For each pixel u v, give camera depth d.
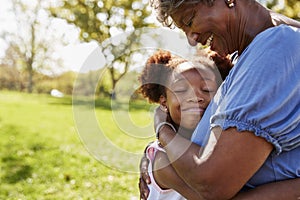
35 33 29.03
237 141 1.30
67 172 7.25
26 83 29.08
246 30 1.48
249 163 1.30
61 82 24.41
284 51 1.33
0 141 9.39
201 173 1.33
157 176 1.61
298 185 1.40
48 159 8.10
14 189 6.30
